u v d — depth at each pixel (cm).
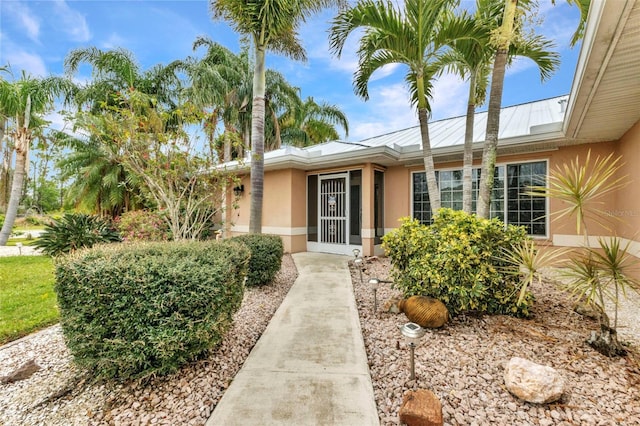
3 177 1647
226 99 1308
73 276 223
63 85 1184
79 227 735
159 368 229
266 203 957
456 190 770
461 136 788
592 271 262
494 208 709
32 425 198
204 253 290
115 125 461
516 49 496
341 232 877
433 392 219
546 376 203
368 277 591
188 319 228
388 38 490
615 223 573
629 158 498
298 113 1662
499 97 449
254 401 212
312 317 376
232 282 270
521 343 285
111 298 223
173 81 1284
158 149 487
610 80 339
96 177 1306
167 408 209
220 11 626
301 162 846
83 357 229
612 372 232
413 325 235
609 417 189
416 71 520
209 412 205
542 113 778
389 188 882
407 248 377
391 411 204
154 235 668
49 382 246
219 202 638
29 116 1188
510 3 417
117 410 209
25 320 373
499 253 342
